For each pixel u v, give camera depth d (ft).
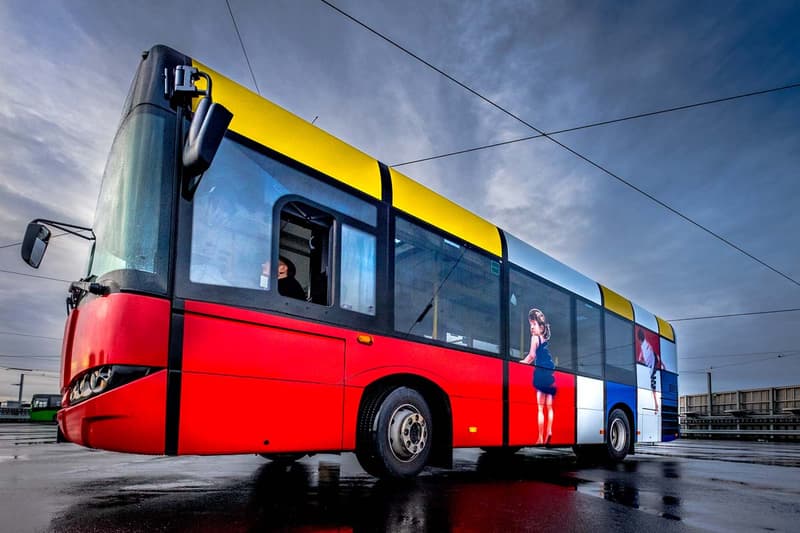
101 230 13.57
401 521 11.64
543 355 24.13
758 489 18.84
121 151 13.19
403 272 17.67
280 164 14.67
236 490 15.12
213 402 12.17
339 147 16.81
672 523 12.42
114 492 14.56
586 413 27.02
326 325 14.88
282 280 14.48
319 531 10.58
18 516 11.28
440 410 18.42
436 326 18.54
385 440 15.89
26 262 14.52
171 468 20.76
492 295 21.58
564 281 27.02
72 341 12.89
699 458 34.50
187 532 10.20
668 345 39.14
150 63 13.10
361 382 15.56
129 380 11.09
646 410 33.94
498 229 23.43
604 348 29.84
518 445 21.63
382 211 17.40
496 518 12.30
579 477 21.01
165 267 11.94
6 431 58.95
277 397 13.37
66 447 32.27
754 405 114.52
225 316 12.67
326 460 25.03
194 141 11.82
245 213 13.60
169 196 12.30
